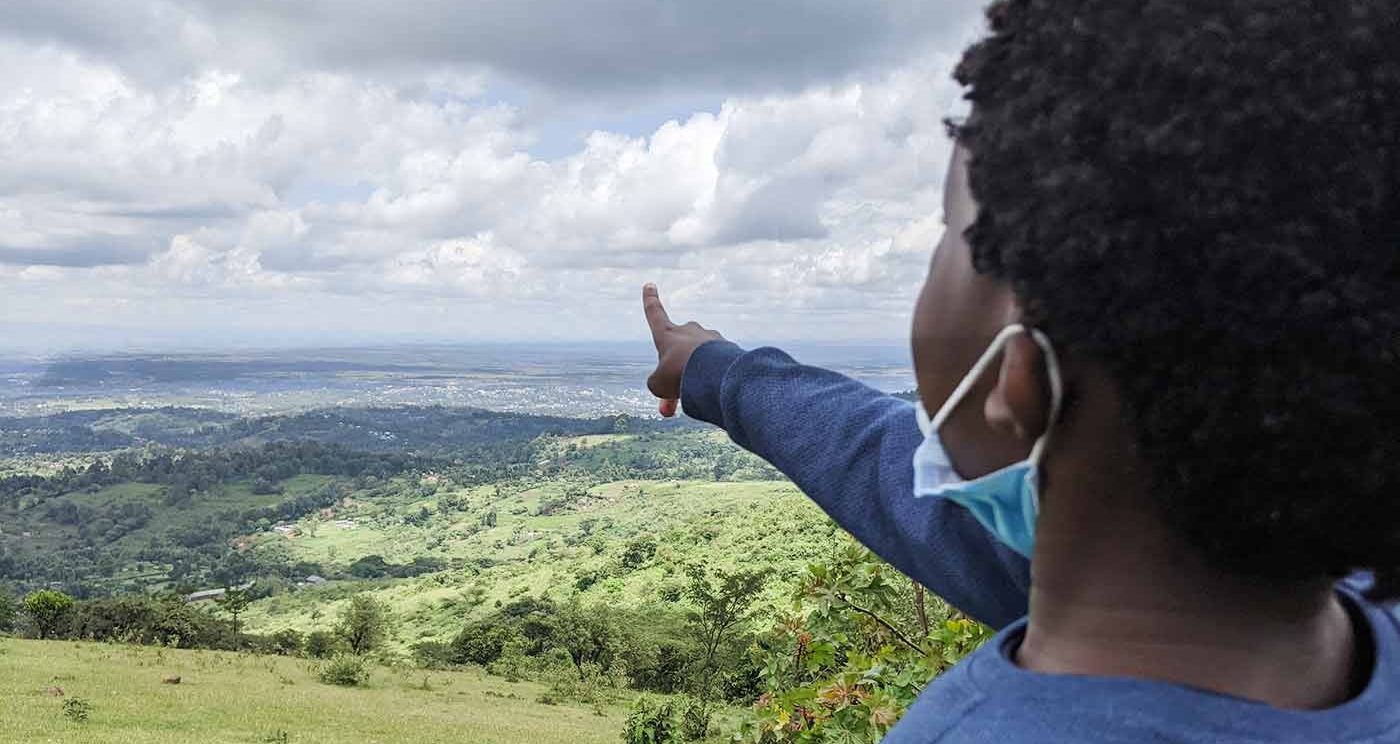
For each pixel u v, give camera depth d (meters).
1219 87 0.54
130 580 113.19
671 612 58.88
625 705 39.34
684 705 28.03
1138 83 0.56
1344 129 0.54
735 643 39.84
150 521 140.12
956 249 0.68
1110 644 0.60
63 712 25.20
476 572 92.88
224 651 48.62
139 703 28.08
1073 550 0.62
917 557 1.05
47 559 120.81
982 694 0.62
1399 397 0.54
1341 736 0.56
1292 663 0.60
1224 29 0.55
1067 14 0.61
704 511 107.00
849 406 1.14
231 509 147.62
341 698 34.03
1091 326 0.57
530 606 65.31
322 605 92.44
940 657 3.53
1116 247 0.55
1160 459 0.56
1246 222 0.53
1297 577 0.59
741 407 1.19
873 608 3.95
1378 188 0.54
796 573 4.68
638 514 117.75
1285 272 0.53
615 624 55.19
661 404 1.30
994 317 0.65
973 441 0.69
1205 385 0.54
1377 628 0.67
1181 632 0.59
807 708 3.88
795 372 1.19
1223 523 0.56
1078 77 0.59
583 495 135.75
